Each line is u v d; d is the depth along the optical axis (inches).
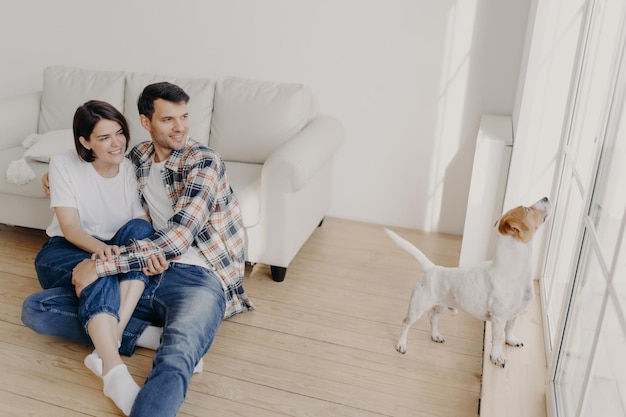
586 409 48.7
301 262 100.3
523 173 86.4
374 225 119.5
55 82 112.1
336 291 90.7
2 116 108.5
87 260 67.0
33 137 106.7
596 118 64.6
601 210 53.5
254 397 66.2
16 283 89.6
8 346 73.5
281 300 87.4
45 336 76.1
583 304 56.4
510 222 63.9
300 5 111.6
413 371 71.8
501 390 65.8
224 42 118.8
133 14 122.9
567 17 78.5
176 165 72.5
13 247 101.9
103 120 67.6
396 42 108.3
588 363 48.2
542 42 80.3
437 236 115.0
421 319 84.0
